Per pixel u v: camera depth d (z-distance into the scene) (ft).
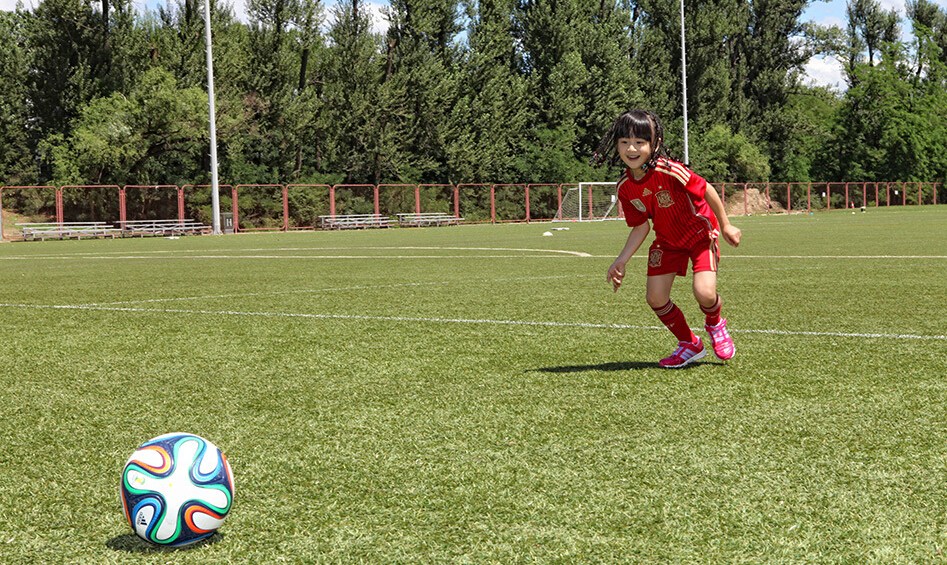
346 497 11.05
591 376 18.28
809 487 11.09
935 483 11.18
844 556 9.00
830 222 127.24
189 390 17.69
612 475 11.71
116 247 94.12
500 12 187.62
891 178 255.09
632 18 229.45
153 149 150.30
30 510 10.84
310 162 174.70
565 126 194.70
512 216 174.91
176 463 9.31
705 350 20.03
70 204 132.46
